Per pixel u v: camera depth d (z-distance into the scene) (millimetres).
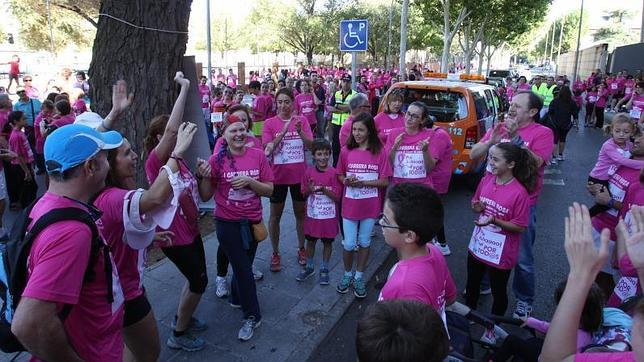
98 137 1946
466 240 6148
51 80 15383
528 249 3980
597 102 17625
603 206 3867
